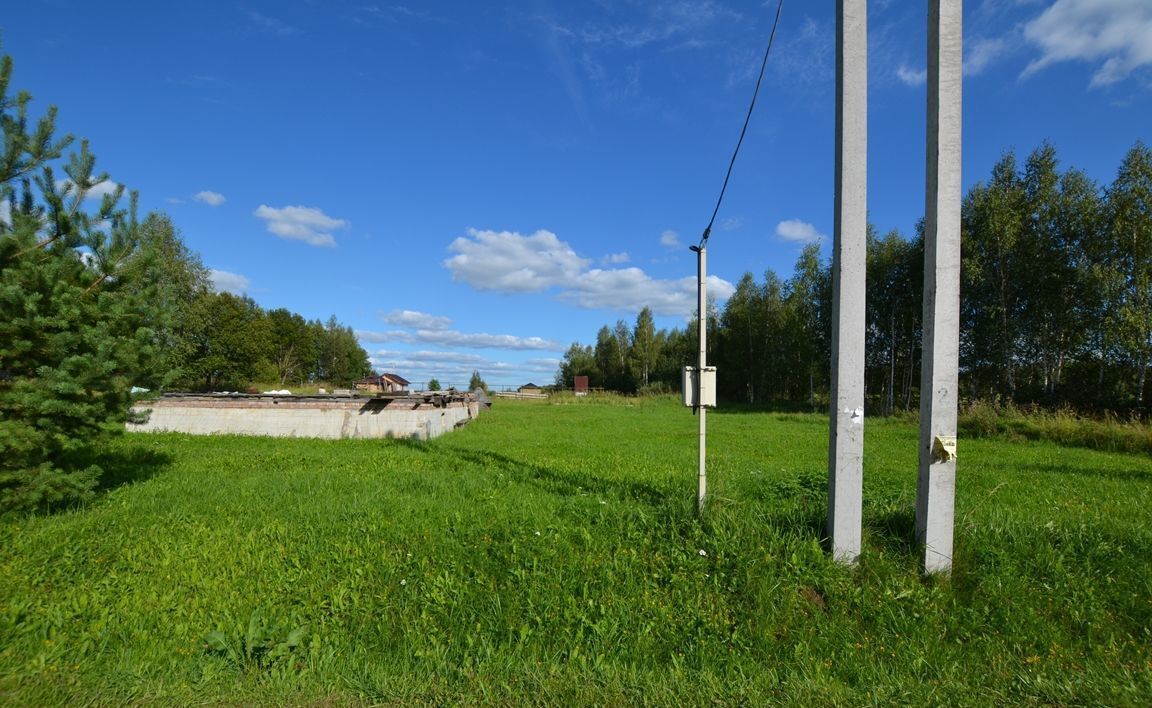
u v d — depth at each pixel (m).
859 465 5.16
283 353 81.56
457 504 7.73
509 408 46.00
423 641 4.30
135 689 3.59
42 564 5.47
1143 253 25.72
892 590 4.80
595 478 9.88
